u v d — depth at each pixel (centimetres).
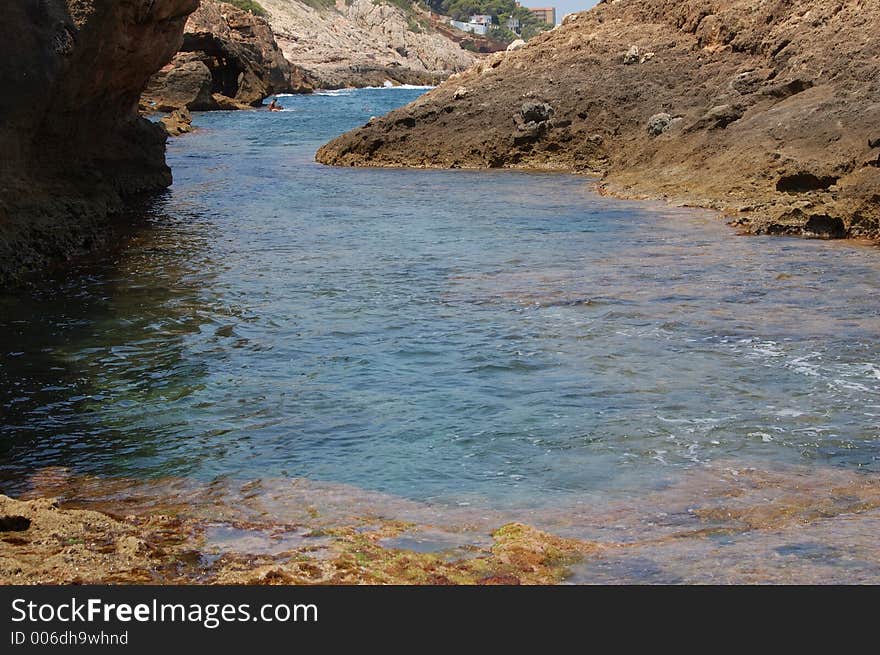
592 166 3238
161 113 6700
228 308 1345
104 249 1777
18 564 598
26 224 1638
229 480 788
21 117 1759
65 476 800
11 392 1003
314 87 11400
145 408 960
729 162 2484
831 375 1021
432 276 1537
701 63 3541
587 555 632
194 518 701
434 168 3384
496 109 3559
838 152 2244
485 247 1792
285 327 1247
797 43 2920
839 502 723
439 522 697
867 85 2447
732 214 2130
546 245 1806
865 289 1404
